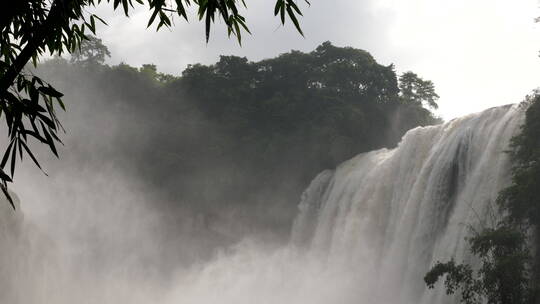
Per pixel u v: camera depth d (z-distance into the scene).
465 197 44.72
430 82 94.88
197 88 94.56
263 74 93.88
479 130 47.19
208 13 9.32
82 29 10.66
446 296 42.19
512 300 30.56
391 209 57.28
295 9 9.15
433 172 49.59
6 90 8.26
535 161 35.56
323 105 86.19
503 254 32.09
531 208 34.12
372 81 88.00
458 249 43.34
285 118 87.06
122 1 9.31
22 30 9.35
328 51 90.81
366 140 84.00
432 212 48.88
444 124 53.47
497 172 42.25
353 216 61.97
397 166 58.56
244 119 89.31
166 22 9.75
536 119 37.28
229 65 94.62
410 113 88.06
